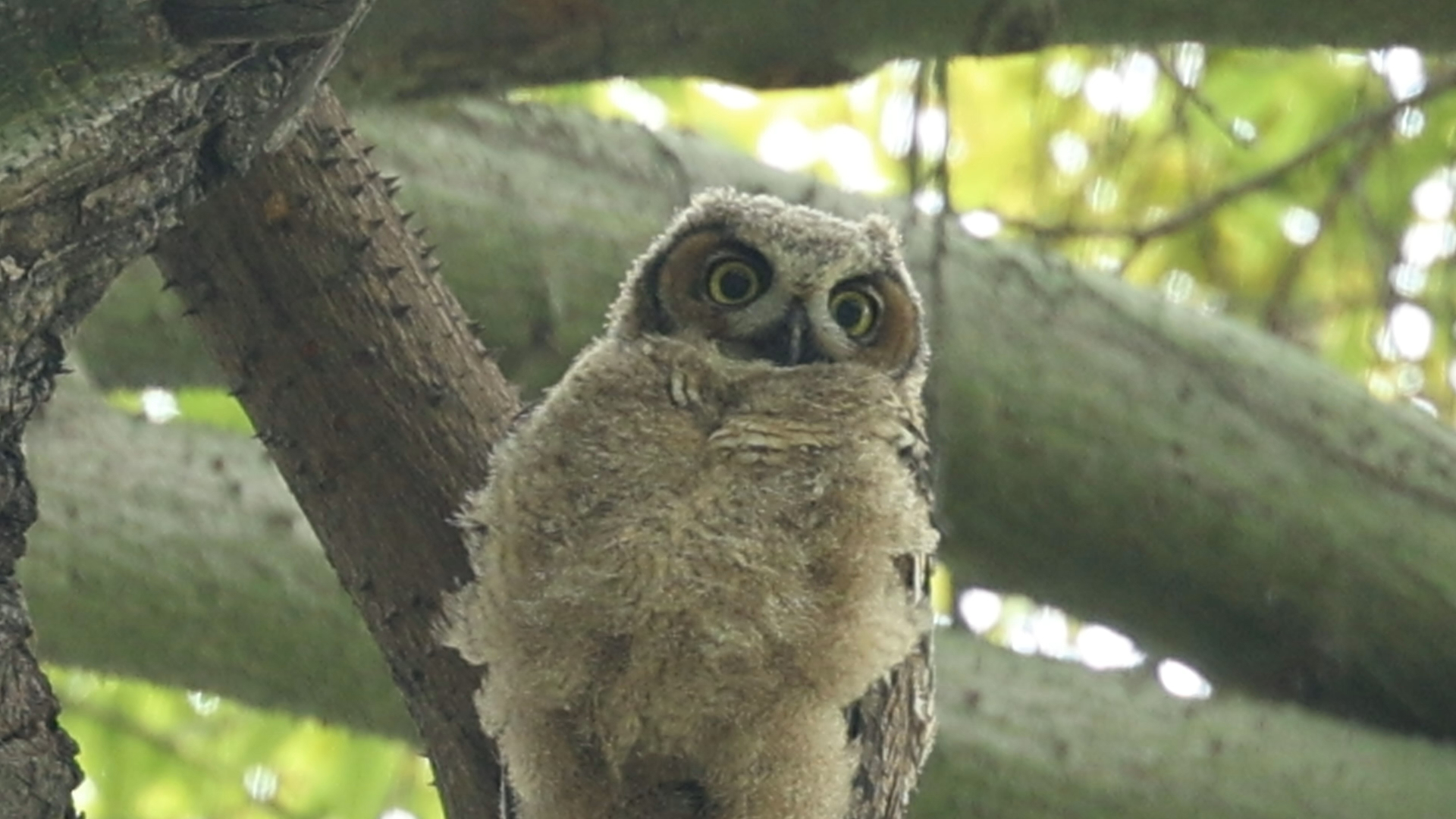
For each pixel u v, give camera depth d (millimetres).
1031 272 10422
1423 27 8969
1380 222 13172
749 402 7848
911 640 7531
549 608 7184
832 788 7555
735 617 7180
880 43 8875
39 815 5645
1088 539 10086
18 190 5395
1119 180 13648
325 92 7348
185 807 13555
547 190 10188
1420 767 9469
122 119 5465
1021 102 14531
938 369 9586
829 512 7367
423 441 7359
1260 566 9977
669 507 7293
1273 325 12352
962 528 10148
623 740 7281
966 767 9234
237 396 7379
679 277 8555
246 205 7164
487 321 9883
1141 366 10195
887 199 10758
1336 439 10164
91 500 9516
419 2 8695
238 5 5328
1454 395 12719
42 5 5234
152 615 9430
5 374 5668
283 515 9758
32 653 5816
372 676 9602
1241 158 13750
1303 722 9656
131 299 10055
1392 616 9922
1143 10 8945
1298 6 8953
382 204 7434
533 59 8891
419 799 13648
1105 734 9430
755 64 8984
